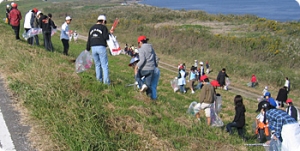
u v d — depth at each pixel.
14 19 12.45
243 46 31.30
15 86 6.16
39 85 6.04
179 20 55.91
